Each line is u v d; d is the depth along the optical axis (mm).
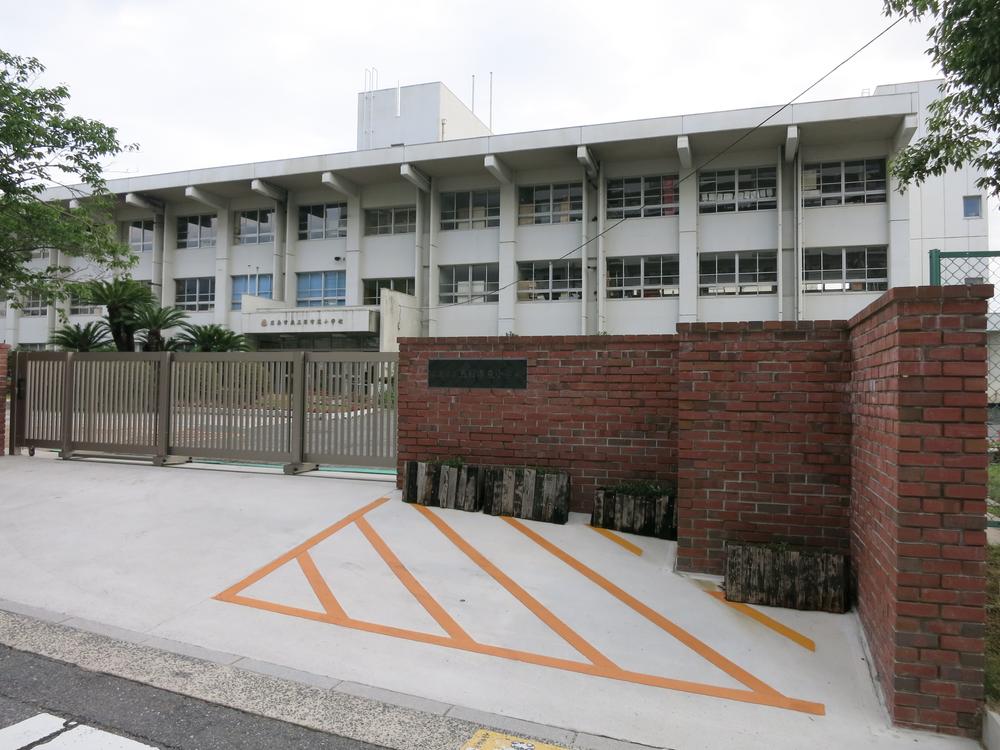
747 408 5207
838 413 4996
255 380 9430
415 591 5012
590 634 4281
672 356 6910
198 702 3410
